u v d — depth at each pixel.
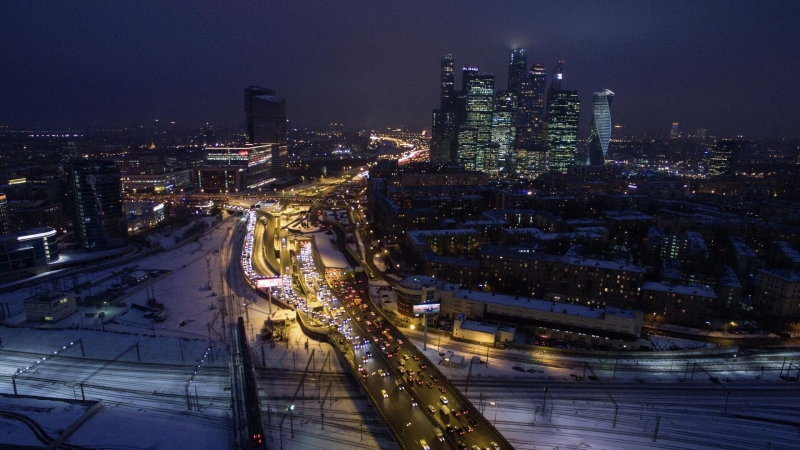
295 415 143.62
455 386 158.88
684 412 148.88
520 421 141.12
